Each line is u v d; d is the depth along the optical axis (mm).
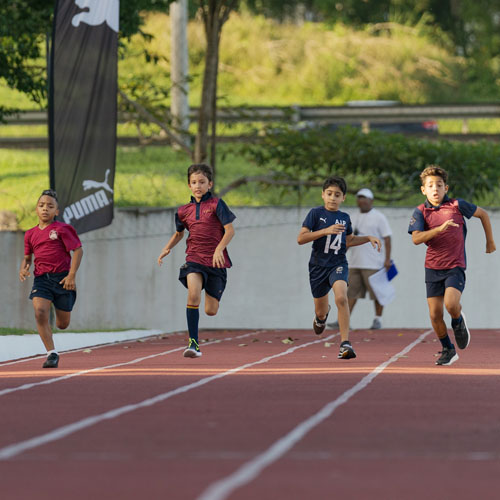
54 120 46844
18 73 59344
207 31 64312
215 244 36125
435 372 30828
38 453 17094
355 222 56094
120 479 14812
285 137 66062
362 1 138250
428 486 14234
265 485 14305
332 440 18234
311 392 25578
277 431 19328
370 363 34375
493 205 65438
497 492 13859
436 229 31734
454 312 32406
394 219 60969
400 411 22016
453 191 64125
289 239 60750
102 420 20938
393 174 67625
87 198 47281
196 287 35750
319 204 64500
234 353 39938
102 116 47312
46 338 34031
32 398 24922
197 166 36219
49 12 55219
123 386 27406
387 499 13422
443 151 64250
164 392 25844
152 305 58375
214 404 23359
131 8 59406
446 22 137250
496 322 61500
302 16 142625
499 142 75562
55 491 14008
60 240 34062
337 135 66062
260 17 128625
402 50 122438
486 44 131875
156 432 19266
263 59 121062
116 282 57750
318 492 13852
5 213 58062
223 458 16484
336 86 119688
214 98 64500
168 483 14492
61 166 47031
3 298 55719
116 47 47219
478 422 20406
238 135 73625
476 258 61594
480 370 31547
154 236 58438
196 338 36188
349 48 122438
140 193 65188
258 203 66500
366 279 55781
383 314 60812
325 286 36531
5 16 55188
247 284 60625
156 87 68750
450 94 122000
